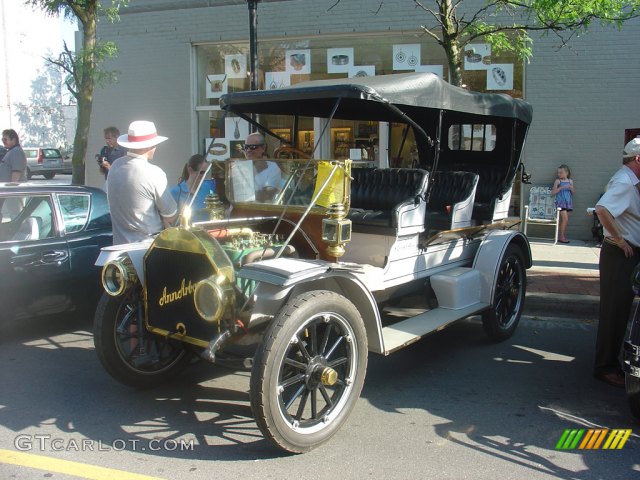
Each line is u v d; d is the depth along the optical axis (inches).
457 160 290.8
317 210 177.8
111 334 176.9
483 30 303.6
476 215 255.3
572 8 278.7
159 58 496.4
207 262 151.6
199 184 182.1
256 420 139.4
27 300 224.2
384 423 166.4
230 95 201.3
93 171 521.3
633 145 185.3
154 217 203.0
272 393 138.6
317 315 146.2
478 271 228.4
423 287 219.3
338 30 454.9
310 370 148.6
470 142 286.4
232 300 147.1
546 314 282.5
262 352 138.4
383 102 180.2
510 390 191.3
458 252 235.5
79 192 247.8
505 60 431.8
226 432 159.6
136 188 197.0
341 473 138.9
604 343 194.2
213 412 172.4
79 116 342.6
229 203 202.7
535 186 429.4
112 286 168.9
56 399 180.5
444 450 150.6
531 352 229.5
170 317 163.6
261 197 194.1
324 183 169.9
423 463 143.9
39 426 162.4
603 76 412.8
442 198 260.5
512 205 441.4
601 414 173.0
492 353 227.8
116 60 505.0
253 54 305.9
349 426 164.4
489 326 234.5
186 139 498.0
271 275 144.0
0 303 217.2
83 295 241.1
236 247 168.2
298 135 252.2
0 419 166.6
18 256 221.0
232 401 180.7
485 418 170.1
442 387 193.8
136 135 198.5
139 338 180.4
